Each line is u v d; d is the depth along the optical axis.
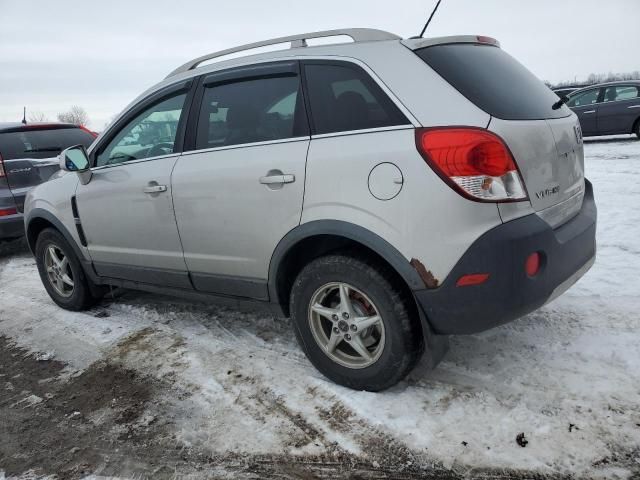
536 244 2.20
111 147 3.65
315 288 2.63
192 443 2.40
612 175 7.73
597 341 2.89
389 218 2.30
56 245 4.13
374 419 2.43
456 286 2.21
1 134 5.84
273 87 2.79
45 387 3.06
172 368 3.10
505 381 2.61
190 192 3.02
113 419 2.66
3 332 3.97
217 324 3.68
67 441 2.52
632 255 4.27
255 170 2.72
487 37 2.84
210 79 3.08
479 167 2.12
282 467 2.20
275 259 2.75
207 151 3.01
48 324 4.04
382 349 2.48
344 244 2.65
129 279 3.69
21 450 2.49
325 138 2.53
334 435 2.36
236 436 2.42
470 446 2.19
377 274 2.41
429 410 2.45
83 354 3.43
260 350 3.22
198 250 3.11
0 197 5.71
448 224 2.18
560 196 2.51
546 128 2.44
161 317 3.92
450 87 2.29
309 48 2.74
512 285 2.18
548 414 2.33
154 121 3.36
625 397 2.39
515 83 2.61
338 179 2.43
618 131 11.91
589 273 3.96
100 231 3.69
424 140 2.21
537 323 3.18
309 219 2.54
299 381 2.82
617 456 2.05
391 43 2.52
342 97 2.53
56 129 6.50
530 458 2.09
